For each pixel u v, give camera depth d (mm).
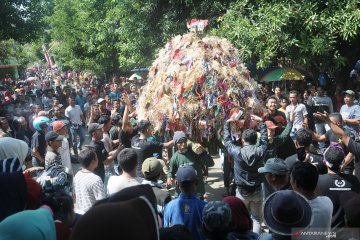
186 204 4145
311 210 3029
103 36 21922
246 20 11172
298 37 10898
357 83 13250
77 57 30109
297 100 9445
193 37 7574
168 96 7188
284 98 9805
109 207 1691
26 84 32281
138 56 15953
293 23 10695
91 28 24844
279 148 6539
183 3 14320
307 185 3553
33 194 3420
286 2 10852
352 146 4926
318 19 10383
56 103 11844
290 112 9141
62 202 3420
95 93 18891
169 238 2654
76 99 15453
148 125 6621
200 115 6996
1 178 3068
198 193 6461
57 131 7039
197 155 6496
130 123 7750
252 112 7137
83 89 22250
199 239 4066
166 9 14742
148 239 1686
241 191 5781
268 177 4566
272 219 2939
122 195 2336
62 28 30859
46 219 2080
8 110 13148
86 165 5051
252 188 5719
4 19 17188
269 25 10688
